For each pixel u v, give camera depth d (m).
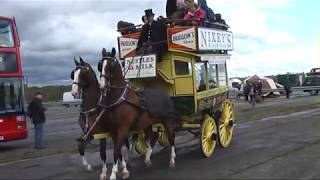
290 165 11.98
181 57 13.38
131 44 14.05
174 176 11.06
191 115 13.95
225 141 15.34
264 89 58.00
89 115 11.23
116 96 10.96
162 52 13.33
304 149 14.47
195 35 13.13
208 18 14.87
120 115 10.91
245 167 11.88
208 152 13.73
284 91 58.66
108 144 17.89
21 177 11.89
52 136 23.11
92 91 11.27
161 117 12.17
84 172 12.19
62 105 72.81
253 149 14.84
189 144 16.64
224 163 12.55
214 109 14.75
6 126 19.25
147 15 13.43
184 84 13.40
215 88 14.89
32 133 27.31
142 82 13.84
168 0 14.86
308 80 60.78
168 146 15.70
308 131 19.02
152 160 13.45
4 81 19.34
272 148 14.90
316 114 27.23
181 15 14.00
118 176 11.25
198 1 14.68
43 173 12.33
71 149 17.16
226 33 15.45
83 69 11.16
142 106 11.43
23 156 15.85
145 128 12.02
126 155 14.21
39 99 18.48
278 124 22.34
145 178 10.95
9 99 19.45
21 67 19.97
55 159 14.82
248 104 42.00
